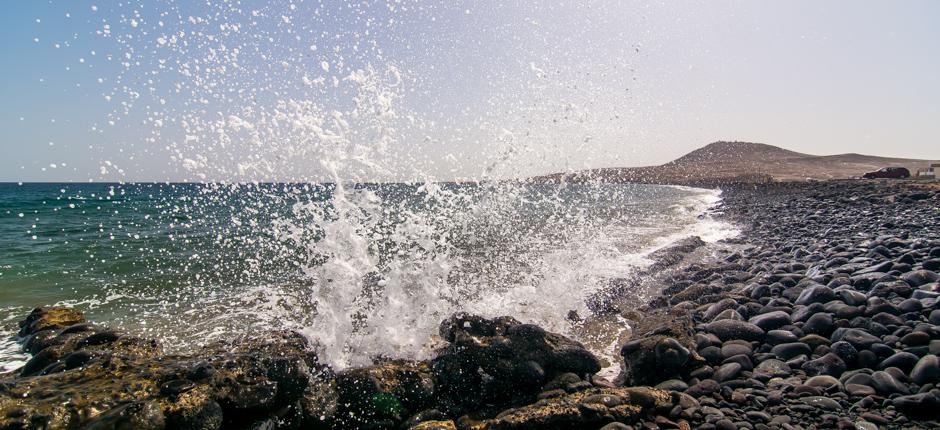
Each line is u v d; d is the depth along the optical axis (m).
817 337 3.82
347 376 3.46
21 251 10.86
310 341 4.19
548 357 3.63
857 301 4.23
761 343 4.06
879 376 3.10
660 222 15.88
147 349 3.83
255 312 6.05
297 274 7.91
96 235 13.76
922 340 3.41
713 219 16.84
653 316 4.97
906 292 4.38
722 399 3.25
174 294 6.89
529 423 2.95
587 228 12.60
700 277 7.05
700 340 4.06
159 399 2.69
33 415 2.44
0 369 4.36
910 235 7.79
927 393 2.78
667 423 2.96
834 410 2.92
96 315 5.99
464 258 7.89
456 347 3.76
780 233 11.15
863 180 28.62
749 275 6.54
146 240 12.30
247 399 2.89
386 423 3.25
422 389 3.46
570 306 5.88
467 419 3.23
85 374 2.97
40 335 4.77
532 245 9.38
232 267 8.47
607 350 4.66
